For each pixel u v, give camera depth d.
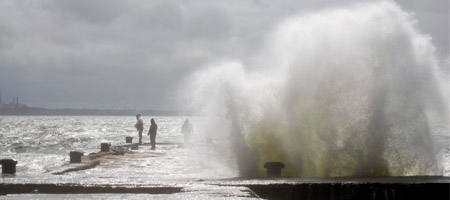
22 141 64.75
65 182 11.14
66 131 109.25
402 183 11.68
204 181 11.91
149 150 33.81
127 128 137.75
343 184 11.68
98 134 92.56
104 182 11.27
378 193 11.55
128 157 27.44
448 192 11.66
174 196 9.66
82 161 23.11
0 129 118.00
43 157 33.84
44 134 91.31
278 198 11.52
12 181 11.24
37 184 10.97
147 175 17.94
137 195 10.03
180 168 20.92
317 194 11.52
